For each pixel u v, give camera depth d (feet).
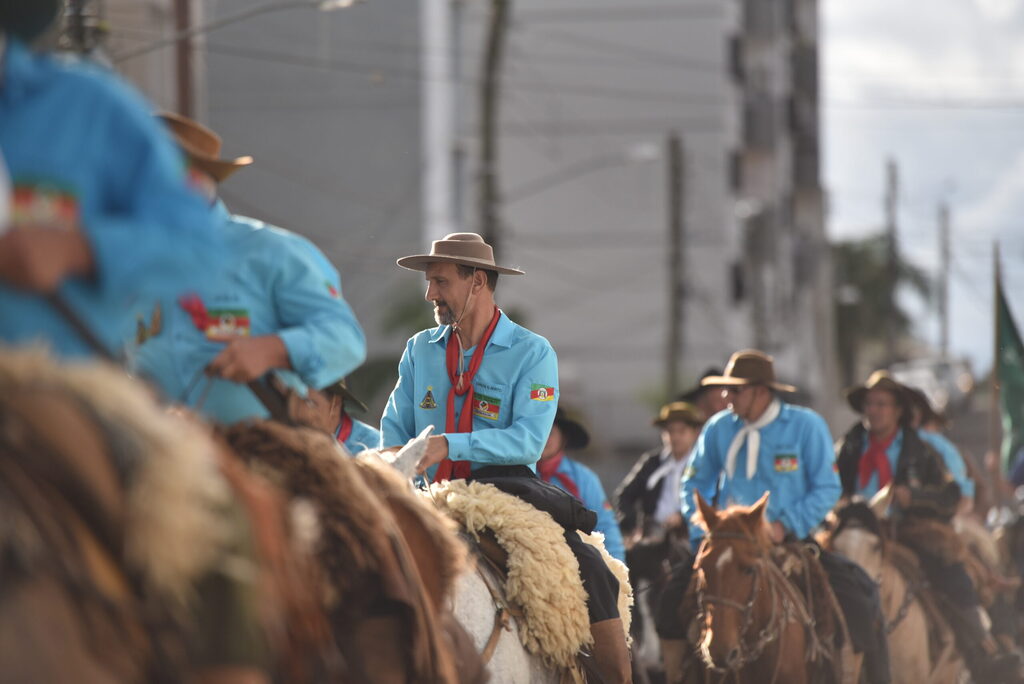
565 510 29.25
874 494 52.70
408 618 20.83
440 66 163.22
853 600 42.34
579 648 27.99
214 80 154.20
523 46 211.41
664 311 209.97
